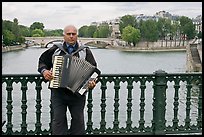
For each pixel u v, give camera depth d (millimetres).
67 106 6285
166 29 126125
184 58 96625
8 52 99250
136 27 128500
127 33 124938
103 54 108500
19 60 77438
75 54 6027
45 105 13578
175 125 7230
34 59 80250
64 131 6199
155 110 7109
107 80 6914
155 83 7059
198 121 7316
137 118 13016
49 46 6148
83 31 120688
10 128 6758
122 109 15047
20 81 6684
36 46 90875
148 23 126125
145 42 127000
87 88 5953
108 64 77375
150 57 100562
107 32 126938
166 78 7055
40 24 104438
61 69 5918
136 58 96062
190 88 7223
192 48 65125
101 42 124625
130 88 7020
